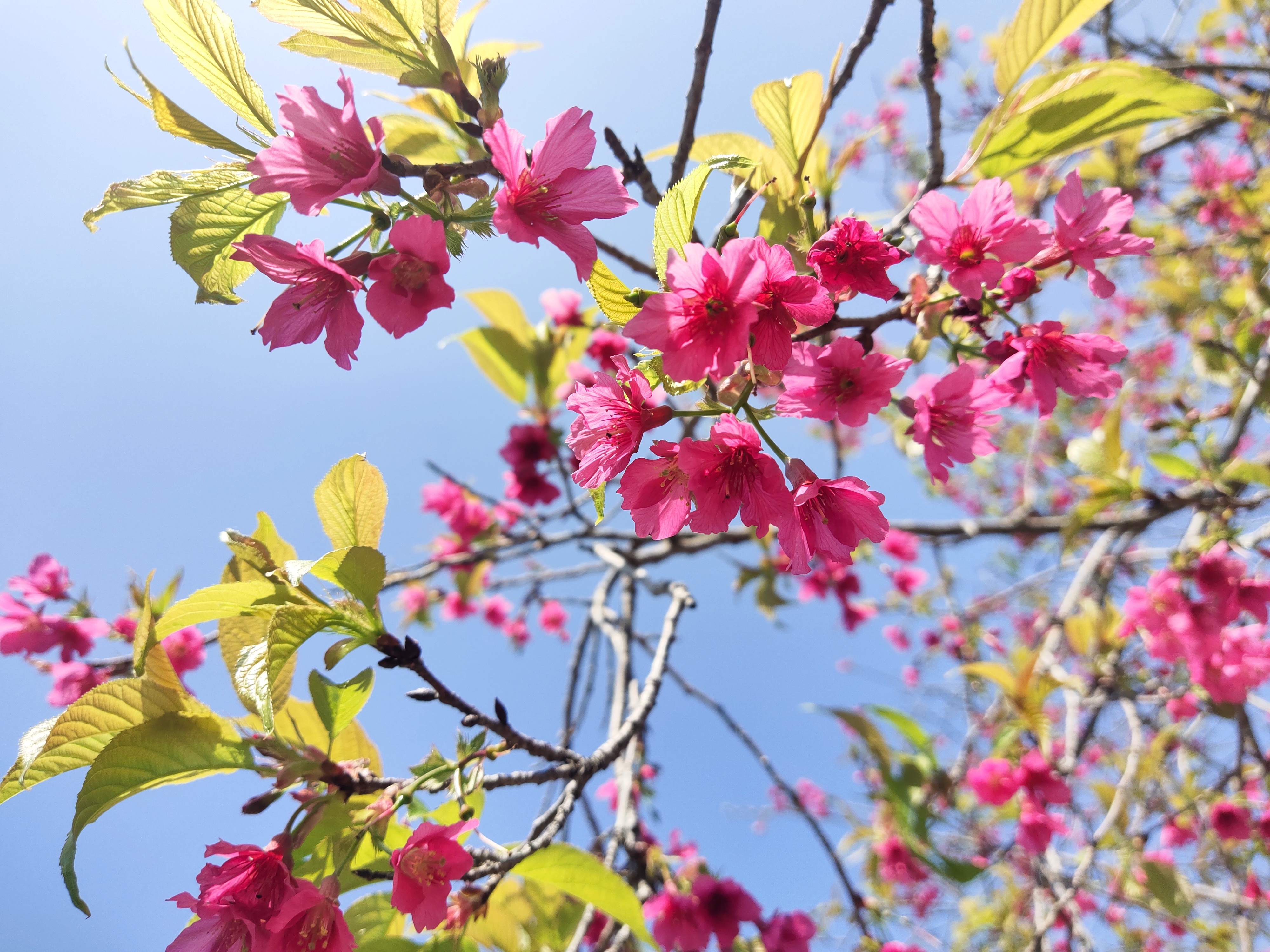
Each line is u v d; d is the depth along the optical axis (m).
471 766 0.24
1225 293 0.57
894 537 0.75
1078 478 0.41
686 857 0.47
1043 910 0.54
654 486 0.19
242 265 0.20
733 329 0.18
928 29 0.24
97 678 0.40
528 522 0.58
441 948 0.25
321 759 0.22
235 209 0.20
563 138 0.19
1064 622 0.51
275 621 0.21
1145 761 0.51
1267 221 0.62
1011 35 0.26
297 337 0.19
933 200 0.21
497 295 0.54
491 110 0.21
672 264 0.18
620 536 0.55
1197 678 0.37
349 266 0.19
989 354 0.22
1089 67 0.24
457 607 0.73
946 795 0.52
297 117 0.18
